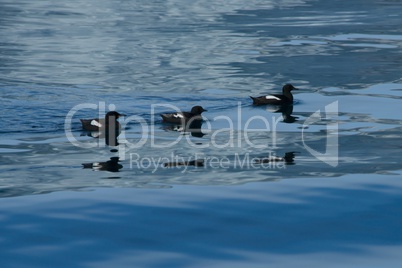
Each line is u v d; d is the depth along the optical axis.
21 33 46.00
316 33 45.84
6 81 31.52
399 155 20.11
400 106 26.91
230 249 13.48
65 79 32.09
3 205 15.88
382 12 57.09
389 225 14.70
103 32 46.41
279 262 12.88
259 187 17.20
